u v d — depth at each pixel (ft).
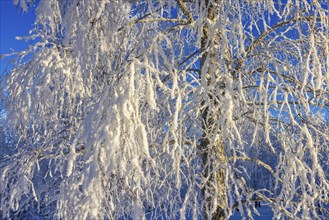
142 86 9.61
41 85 11.03
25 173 12.97
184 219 11.04
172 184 14.20
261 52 12.58
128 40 13.78
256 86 12.74
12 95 12.02
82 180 10.07
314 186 10.97
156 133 13.46
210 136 11.57
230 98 9.77
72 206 10.36
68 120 13.97
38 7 9.67
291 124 12.09
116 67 10.80
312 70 11.10
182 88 11.68
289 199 11.17
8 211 13.03
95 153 8.62
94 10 10.10
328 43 11.89
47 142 13.87
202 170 12.59
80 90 12.08
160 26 15.34
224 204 12.28
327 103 13.12
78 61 10.75
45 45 12.03
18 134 13.83
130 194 10.23
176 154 11.15
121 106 8.71
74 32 11.05
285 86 11.29
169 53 14.58
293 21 12.44
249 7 14.19
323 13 11.45
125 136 8.87
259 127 12.93
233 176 12.00
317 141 11.77
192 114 12.15
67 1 10.89
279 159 12.84
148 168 12.10
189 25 12.59
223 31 10.22
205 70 10.44
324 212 12.94
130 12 14.96
